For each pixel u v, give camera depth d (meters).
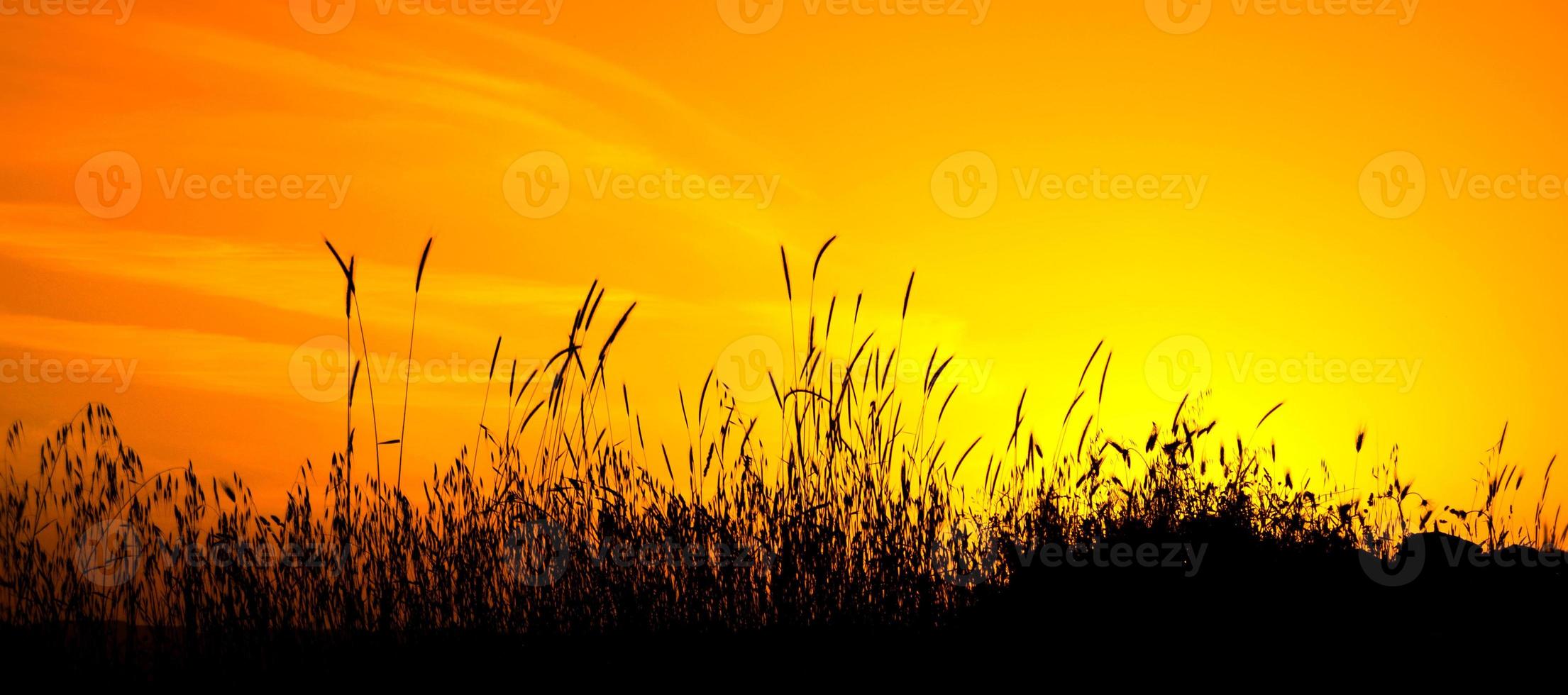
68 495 4.77
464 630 4.78
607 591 4.82
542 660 4.52
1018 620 4.70
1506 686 3.99
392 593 4.80
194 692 4.34
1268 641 4.46
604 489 5.22
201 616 4.61
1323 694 3.98
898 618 4.77
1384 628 4.60
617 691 4.26
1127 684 4.17
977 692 4.17
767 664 4.45
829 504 5.18
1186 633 4.54
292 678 4.43
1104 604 4.73
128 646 4.55
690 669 4.43
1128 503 5.43
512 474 5.34
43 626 4.61
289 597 4.75
